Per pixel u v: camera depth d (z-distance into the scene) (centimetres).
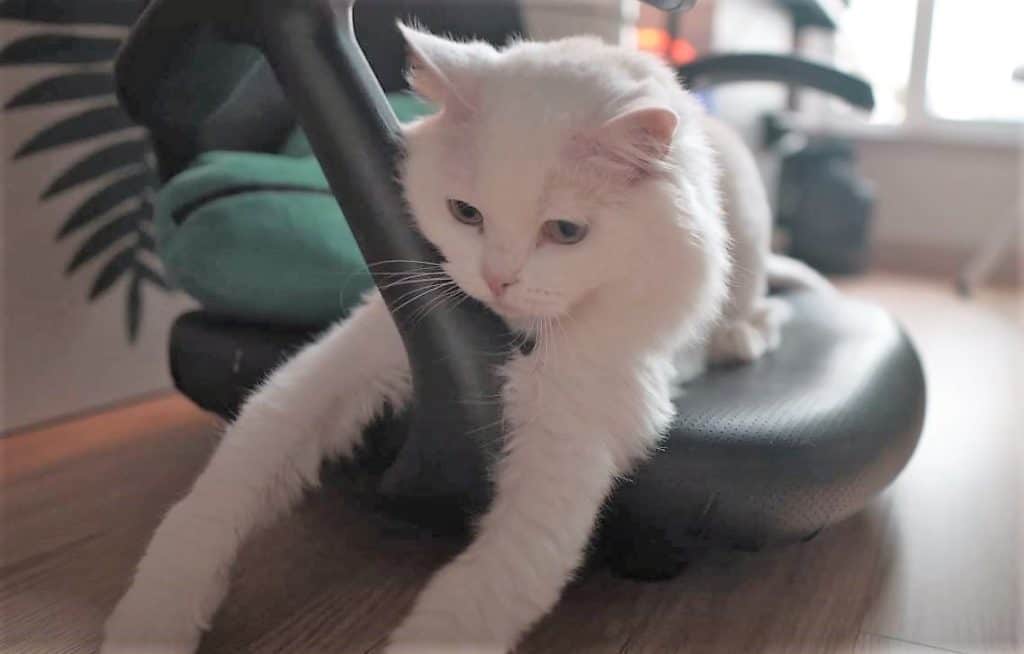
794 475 77
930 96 287
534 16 157
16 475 108
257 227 92
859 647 77
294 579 84
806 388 89
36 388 125
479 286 67
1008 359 175
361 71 64
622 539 80
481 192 65
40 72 120
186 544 71
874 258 291
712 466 75
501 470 70
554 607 78
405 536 93
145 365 139
